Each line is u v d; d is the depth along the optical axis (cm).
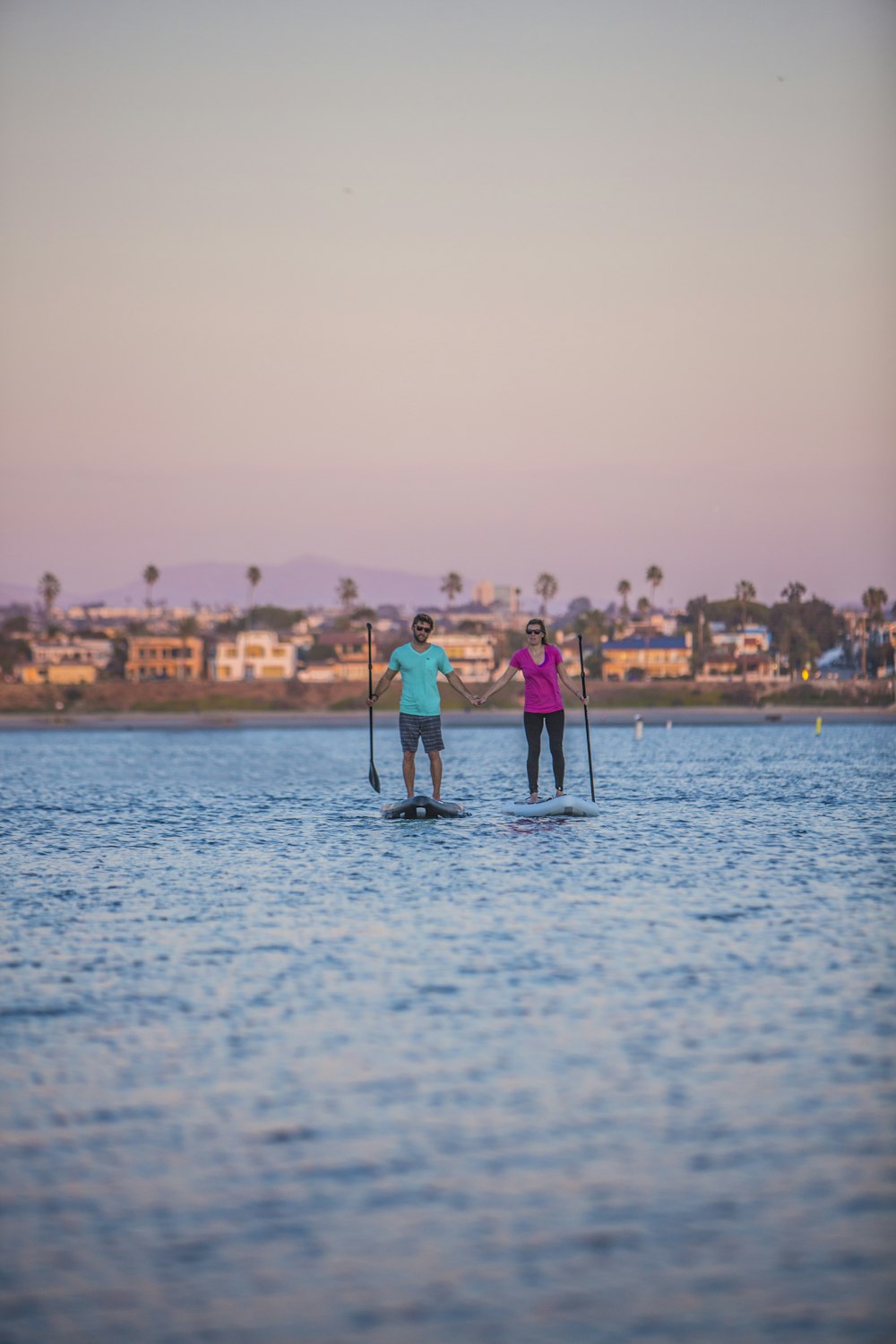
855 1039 1416
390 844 3325
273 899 2453
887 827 3694
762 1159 1085
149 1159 1104
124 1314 854
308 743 15475
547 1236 954
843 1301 861
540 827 3697
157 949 1983
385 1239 952
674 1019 1509
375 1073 1317
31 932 2144
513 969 1778
